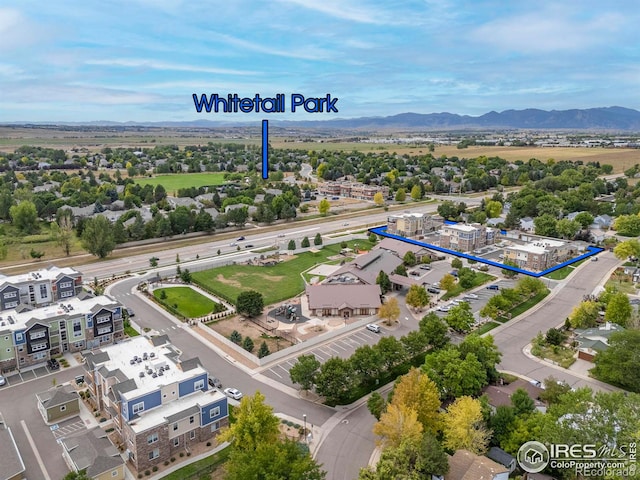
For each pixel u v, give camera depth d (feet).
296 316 374.63
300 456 182.91
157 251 546.26
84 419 247.29
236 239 603.26
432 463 189.78
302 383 262.26
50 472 207.92
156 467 213.87
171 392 233.14
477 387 249.55
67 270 401.08
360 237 613.93
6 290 351.05
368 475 185.78
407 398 223.71
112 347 272.10
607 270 479.41
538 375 287.28
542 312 380.99
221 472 211.61
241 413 211.00
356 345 329.31
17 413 251.60
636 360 263.08
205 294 420.36
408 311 389.19
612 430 183.93
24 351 297.12
